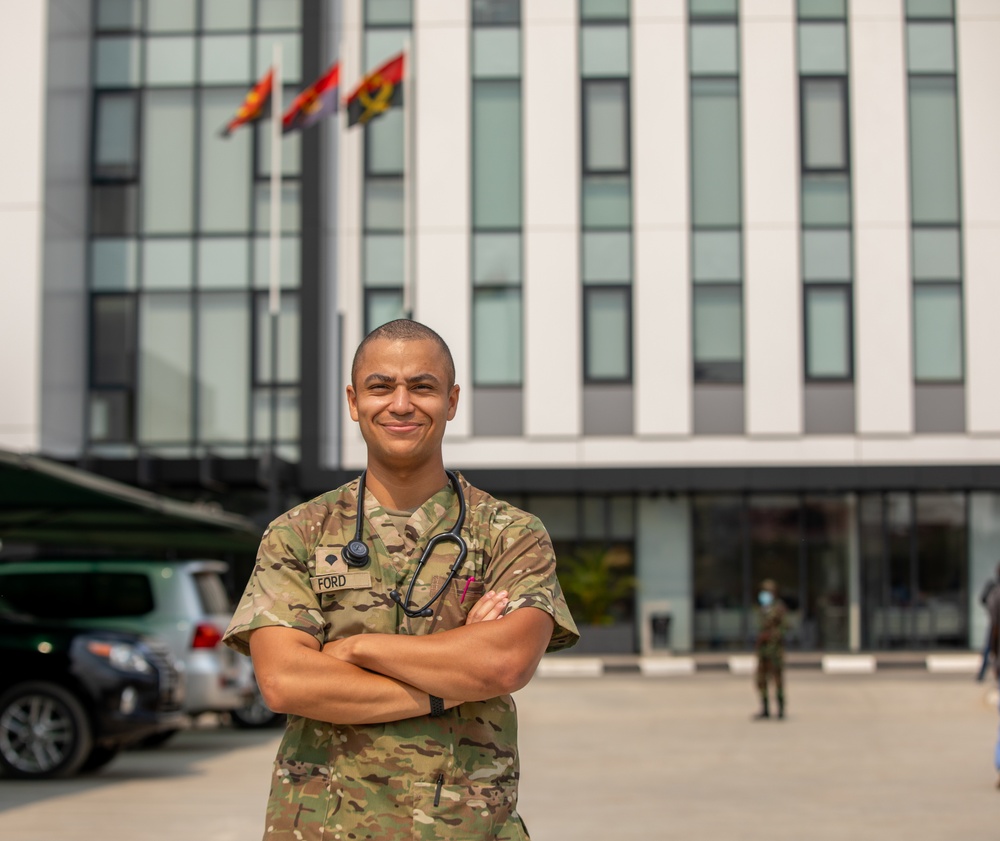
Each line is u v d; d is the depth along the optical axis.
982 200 30.86
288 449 30.08
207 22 30.89
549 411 30.59
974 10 31.14
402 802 3.09
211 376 30.22
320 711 3.07
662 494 31.50
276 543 3.23
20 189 26.45
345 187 31.09
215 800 10.51
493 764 3.19
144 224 30.45
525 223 30.91
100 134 30.62
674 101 31.17
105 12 30.81
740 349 30.81
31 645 11.97
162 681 12.20
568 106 31.14
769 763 13.16
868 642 31.16
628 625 31.34
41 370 26.27
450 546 3.27
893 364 30.64
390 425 3.24
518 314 30.86
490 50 31.28
